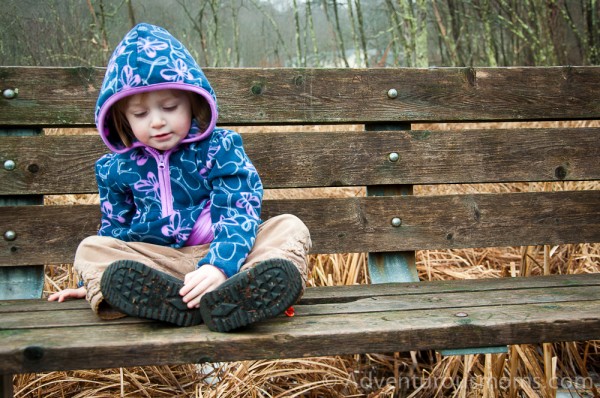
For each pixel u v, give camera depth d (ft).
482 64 19.24
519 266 8.57
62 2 16.78
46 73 6.04
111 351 3.81
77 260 4.61
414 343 4.12
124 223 5.36
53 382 5.83
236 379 5.80
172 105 4.92
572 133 6.76
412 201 6.53
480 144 6.64
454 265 8.86
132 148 5.18
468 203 6.59
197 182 5.18
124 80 4.73
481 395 5.94
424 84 6.58
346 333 4.04
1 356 3.72
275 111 6.38
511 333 4.21
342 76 6.48
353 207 6.46
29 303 5.07
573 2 18.66
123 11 18.74
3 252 5.98
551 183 9.83
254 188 5.02
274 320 4.36
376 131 6.56
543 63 16.17
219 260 4.45
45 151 6.08
